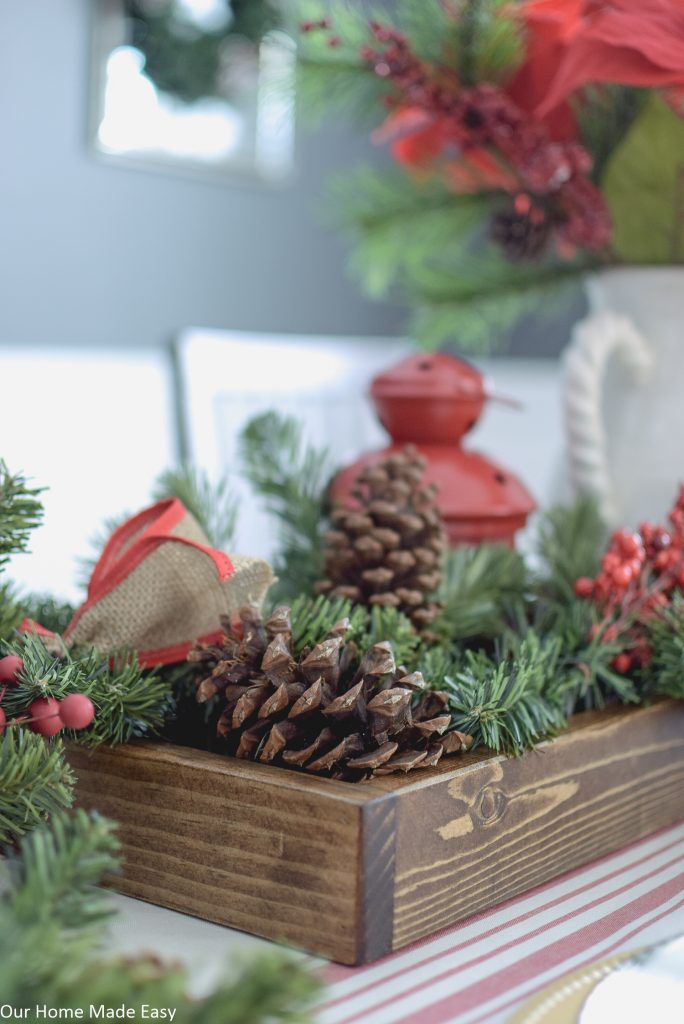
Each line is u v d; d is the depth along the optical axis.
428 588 0.92
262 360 2.13
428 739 0.77
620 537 0.92
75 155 3.07
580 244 1.26
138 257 3.25
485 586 1.01
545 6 1.11
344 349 2.28
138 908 0.76
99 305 3.18
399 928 0.71
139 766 0.77
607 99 1.22
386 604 0.91
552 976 0.69
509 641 0.93
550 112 1.20
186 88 3.06
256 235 3.53
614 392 1.20
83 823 0.60
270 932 0.72
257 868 0.73
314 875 0.71
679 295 1.16
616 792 0.86
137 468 2.29
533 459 2.51
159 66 3.04
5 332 2.99
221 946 0.71
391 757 0.75
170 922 0.74
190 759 0.76
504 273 1.46
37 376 2.13
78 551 2.01
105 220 3.16
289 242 3.62
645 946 0.70
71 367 2.20
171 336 3.36
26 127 2.96
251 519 1.43
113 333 3.22
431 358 1.10
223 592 0.85
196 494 1.07
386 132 1.35
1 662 0.77
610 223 1.19
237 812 0.73
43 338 3.07
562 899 0.78
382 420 1.11
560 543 1.07
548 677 0.87
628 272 1.18
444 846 0.74
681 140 1.13
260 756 0.76
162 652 0.86
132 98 3.10
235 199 3.46
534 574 1.06
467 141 1.22
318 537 1.07
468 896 0.75
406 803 0.71
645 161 1.15
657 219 1.17
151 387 2.35
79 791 0.79
